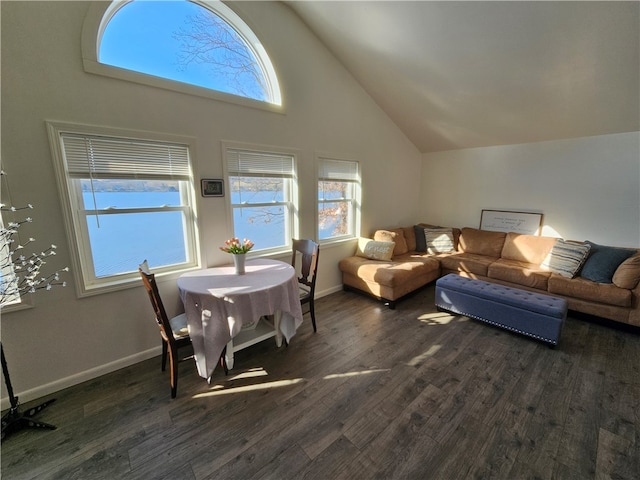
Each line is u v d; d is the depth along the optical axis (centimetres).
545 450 159
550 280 327
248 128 290
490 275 380
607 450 158
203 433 172
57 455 159
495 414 185
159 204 250
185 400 200
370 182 440
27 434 172
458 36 272
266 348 264
